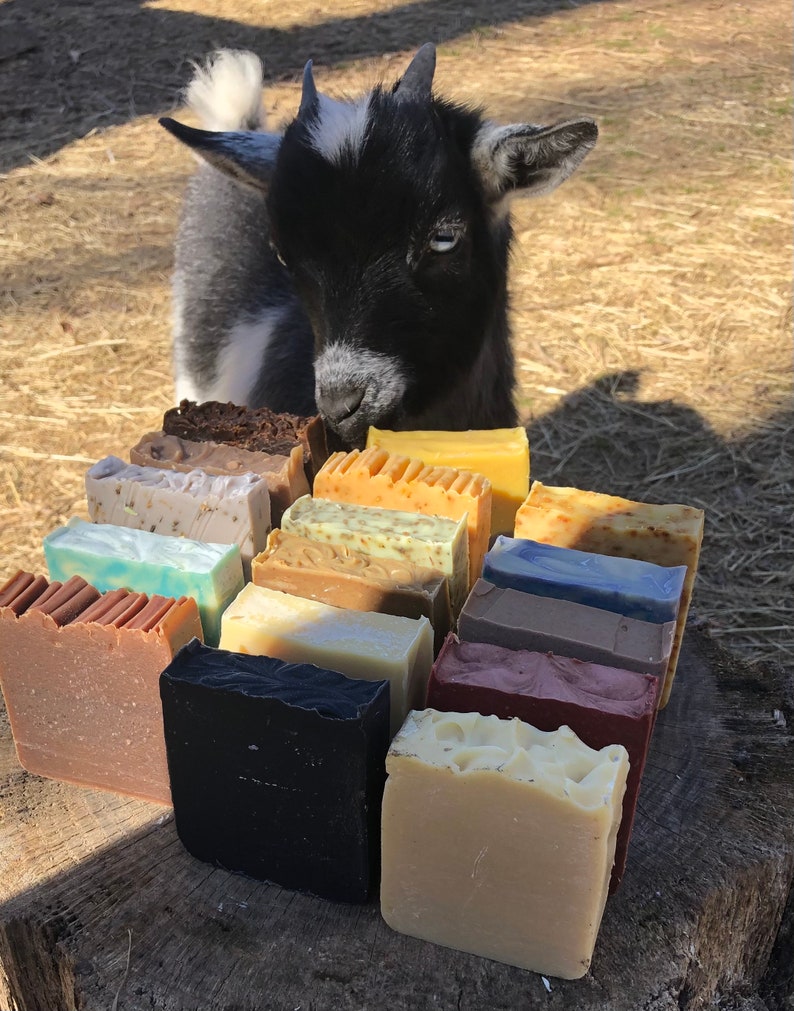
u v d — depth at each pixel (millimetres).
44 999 379
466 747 310
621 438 1028
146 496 426
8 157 1655
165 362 1164
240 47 2021
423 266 593
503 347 748
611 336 1180
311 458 482
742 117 1713
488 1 2299
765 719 443
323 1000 329
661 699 428
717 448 1011
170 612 358
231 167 662
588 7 2256
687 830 388
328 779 327
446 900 331
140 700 370
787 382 1102
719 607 829
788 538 900
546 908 318
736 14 2207
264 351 784
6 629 375
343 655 349
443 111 626
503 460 456
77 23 2182
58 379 1136
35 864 376
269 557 396
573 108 1735
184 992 333
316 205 567
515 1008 325
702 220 1409
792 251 1333
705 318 1208
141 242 1413
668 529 405
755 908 385
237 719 327
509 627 362
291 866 355
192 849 371
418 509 427
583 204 1461
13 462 1001
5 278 1333
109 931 352
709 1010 398
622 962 340
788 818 393
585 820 296
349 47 2018
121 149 1674
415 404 646
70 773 406
